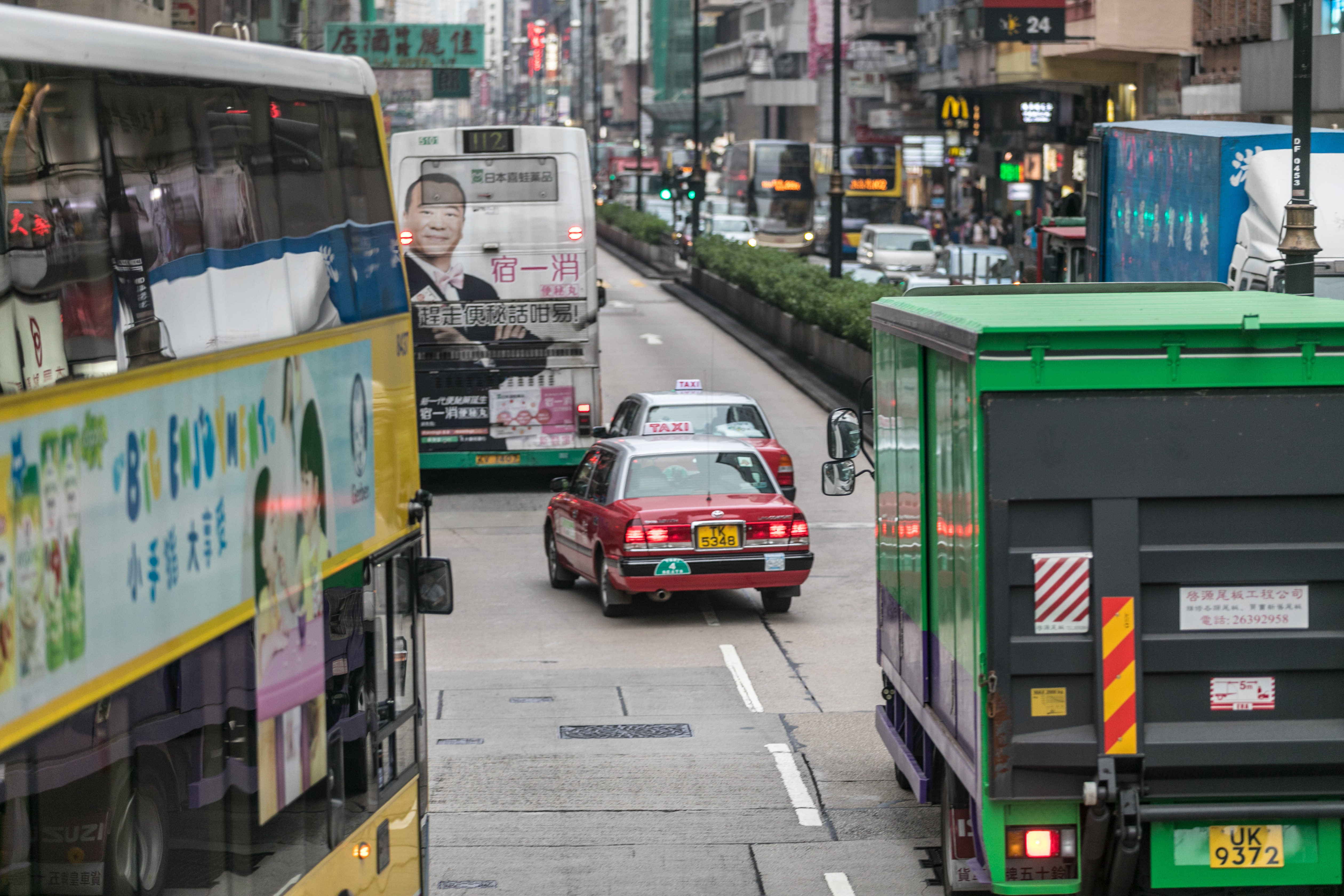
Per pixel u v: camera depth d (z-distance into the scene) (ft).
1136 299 90.63
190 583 52.75
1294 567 72.43
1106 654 72.18
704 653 160.86
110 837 47.98
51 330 45.39
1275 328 72.13
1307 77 170.19
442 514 245.65
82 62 47.60
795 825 108.99
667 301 566.36
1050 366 72.23
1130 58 530.27
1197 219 207.41
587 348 255.29
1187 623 72.69
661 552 167.43
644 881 98.17
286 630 60.90
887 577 105.40
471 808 112.68
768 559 168.76
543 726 134.31
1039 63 568.82
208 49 55.42
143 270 50.80
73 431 45.27
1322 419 72.43
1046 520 72.69
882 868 100.58
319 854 64.39
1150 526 72.69
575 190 252.83
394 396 75.10
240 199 58.08
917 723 100.32
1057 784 73.20
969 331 73.26
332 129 68.03
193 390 53.42
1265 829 73.82
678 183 617.21
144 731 50.16
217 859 55.11
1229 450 72.43
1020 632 72.84
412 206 251.80
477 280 253.24
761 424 224.94
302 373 63.05
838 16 398.21
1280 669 72.69
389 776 73.67
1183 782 73.00
